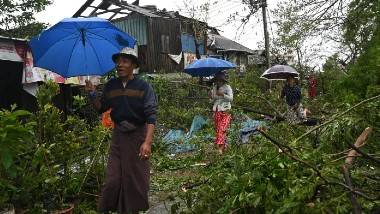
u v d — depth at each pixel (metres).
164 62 23.59
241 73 25.80
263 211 3.55
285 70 13.95
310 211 3.14
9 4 16.48
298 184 3.27
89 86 5.02
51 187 5.36
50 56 5.38
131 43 5.41
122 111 4.75
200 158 8.75
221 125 9.09
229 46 29.27
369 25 8.15
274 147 3.89
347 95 5.42
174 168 8.51
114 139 4.84
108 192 4.73
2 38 9.24
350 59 9.19
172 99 16.25
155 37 23.28
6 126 4.18
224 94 9.36
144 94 4.78
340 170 3.54
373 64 5.54
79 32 5.26
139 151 4.77
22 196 4.95
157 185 7.05
